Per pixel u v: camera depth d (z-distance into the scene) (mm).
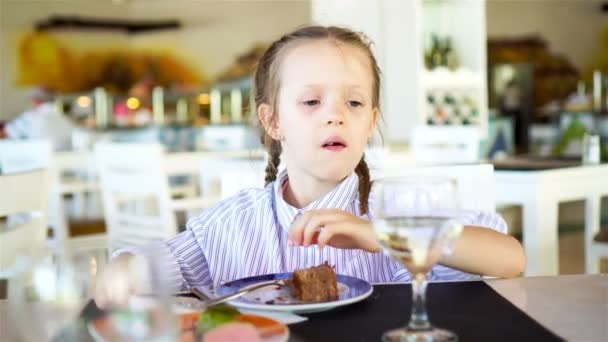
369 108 1068
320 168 1035
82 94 11602
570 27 12742
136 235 3123
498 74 10312
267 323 687
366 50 1084
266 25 12133
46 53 11398
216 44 12070
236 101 10938
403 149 4281
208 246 1145
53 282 594
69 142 6254
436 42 4746
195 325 693
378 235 685
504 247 962
